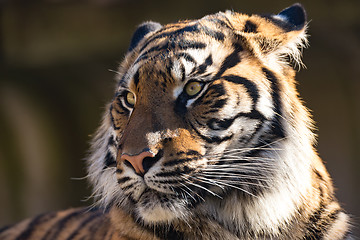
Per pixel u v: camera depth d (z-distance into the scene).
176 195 5.40
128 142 5.32
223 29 6.07
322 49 18.72
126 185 5.42
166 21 17.09
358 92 19.02
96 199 6.39
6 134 18.19
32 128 18.70
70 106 19.75
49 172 18.94
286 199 5.74
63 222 7.63
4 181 17.91
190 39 5.81
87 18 17.23
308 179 5.91
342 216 6.17
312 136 6.18
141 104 5.60
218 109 5.56
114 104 6.10
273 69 6.01
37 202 18.50
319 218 5.96
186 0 16.89
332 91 19.38
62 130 19.52
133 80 5.78
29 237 7.82
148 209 5.38
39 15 17.06
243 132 5.64
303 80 19.42
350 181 19.16
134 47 6.71
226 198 5.70
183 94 5.60
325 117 19.44
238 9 16.66
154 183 5.29
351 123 19.23
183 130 5.44
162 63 5.64
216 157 5.54
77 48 17.75
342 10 16.86
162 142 5.33
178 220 5.64
